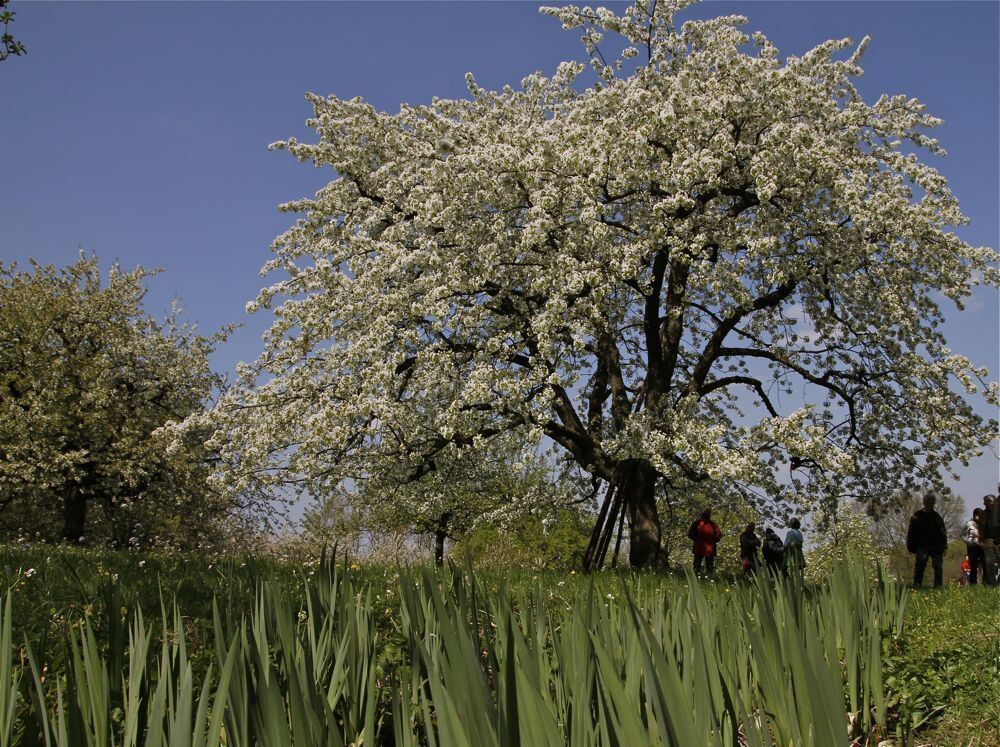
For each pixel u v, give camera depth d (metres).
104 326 28.30
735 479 13.32
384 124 17.88
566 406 16.36
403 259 14.07
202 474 26.47
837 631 4.44
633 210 15.33
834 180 13.33
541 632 3.26
